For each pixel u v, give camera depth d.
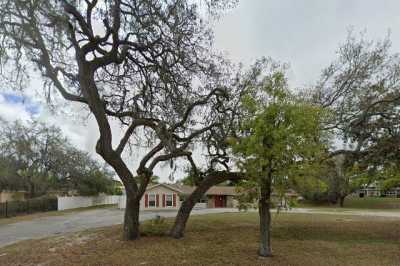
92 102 10.20
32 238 14.33
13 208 28.50
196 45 12.07
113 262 8.80
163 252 9.77
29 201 31.41
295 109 8.43
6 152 36.44
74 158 44.38
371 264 9.21
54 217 26.55
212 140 12.25
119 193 64.25
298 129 8.28
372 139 12.73
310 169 8.30
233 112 11.79
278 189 8.61
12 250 11.05
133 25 11.02
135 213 11.60
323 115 9.45
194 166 12.76
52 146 40.62
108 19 10.51
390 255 10.29
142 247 10.40
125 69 12.64
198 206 44.47
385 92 12.61
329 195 46.69
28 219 24.84
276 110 8.44
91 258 9.24
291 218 19.78
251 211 27.39
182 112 12.31
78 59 9.99
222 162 12.23
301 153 8.34
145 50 11.78
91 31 10.13
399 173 13.26
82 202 44.62
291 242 12.12
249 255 9.63
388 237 13.47
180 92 12.38
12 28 7.57
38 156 39.25
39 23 7.67
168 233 12.30
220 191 50.22
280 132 8.11
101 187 49.41
